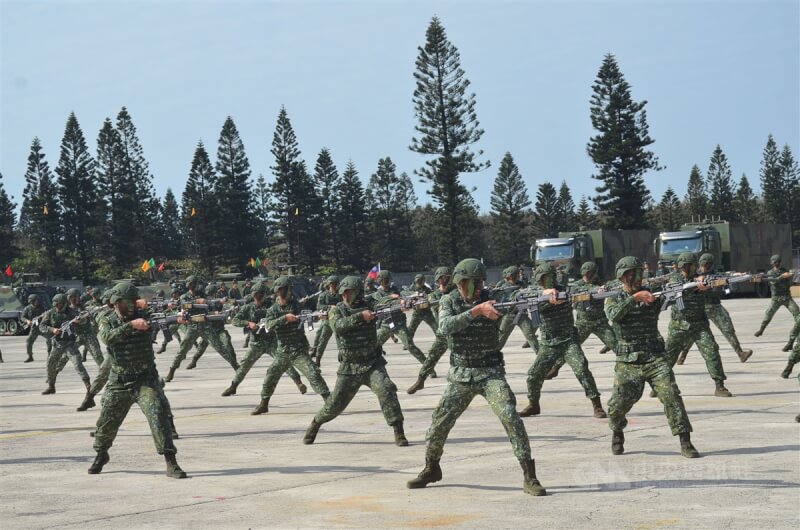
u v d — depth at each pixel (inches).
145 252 4210.1
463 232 3415.4
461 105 3309.5
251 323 713.0
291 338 593.3
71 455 470.6
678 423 398.3
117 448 485.1
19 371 1083.9
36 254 4018.2
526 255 5083.7
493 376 347.9
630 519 297.4
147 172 4151.1
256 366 1045.8
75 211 3946.9
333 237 4633.4
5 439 534.3
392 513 318.7
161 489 375.6
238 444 488.7
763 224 2290.8
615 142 3838.6
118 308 403.9
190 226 4527.6
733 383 664.4
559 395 640.4
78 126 3934.5
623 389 407.5
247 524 310.8
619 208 3885.3
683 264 591.2
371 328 467.5
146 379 407.5
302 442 486.3
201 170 4308.6
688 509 308.2
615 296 404.8
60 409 686.5
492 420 537.3
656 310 405.1
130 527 312.0
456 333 350.0
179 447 484.1
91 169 3964.1
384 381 462.3
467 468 395.9
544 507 318.7
